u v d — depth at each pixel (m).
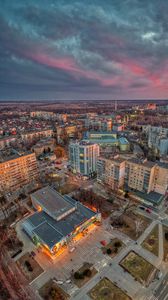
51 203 99.31
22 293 63.69
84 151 135.75
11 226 96.19
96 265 73.06
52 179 144.38
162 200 111.50
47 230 82.88
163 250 79.12
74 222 87.88
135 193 115.06
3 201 117.00
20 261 75.94
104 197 119.44
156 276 68.19
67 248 80.75
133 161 117.69
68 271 71.00
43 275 69.81
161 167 107.81
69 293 63.38
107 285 65.56
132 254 77.50
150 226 93.19
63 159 188.62
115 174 121.75
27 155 134.75
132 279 67.38
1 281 68.06
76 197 118.56
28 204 114.12
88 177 144.38
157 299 60.88
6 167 123.06
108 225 94.19
